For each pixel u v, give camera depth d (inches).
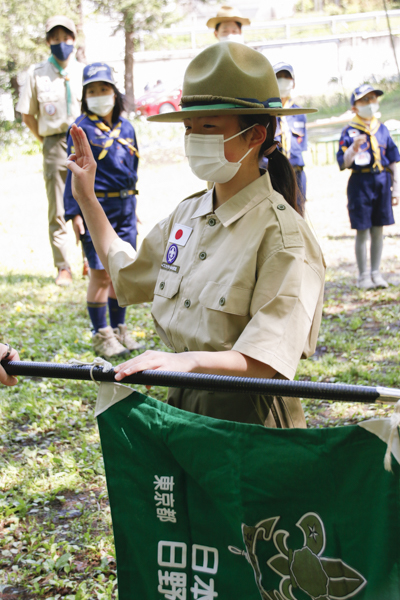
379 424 59.4
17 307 275.4
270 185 80.0
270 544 64.9
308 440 62.9
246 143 79.0
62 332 247.6
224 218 78.8
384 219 297.7
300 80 895.7
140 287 90.4
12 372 77.2
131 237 229.5
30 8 801.6
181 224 84.8
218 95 76.7
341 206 493.7
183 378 67.1
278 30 978.7
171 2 908.0
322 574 63.1
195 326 78.0
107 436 72.2
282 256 74.3
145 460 70.8
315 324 79.9
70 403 187.9
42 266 359.6
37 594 115.3
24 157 731.4
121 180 222.5
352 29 955.3
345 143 294.7
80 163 95.8
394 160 295.3
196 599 69.1
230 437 66.2
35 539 128.5
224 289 75.9
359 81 874.8
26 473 152.3
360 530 61.1
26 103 308.7
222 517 67.7
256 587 66.0
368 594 60.4
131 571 72.6
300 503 63.6
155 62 1014.4
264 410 79.3
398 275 324.8
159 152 703.1
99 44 1021.2
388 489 58.7
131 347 231.3
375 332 246.2
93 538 128.8
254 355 70.9
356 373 206.4
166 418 69.7
